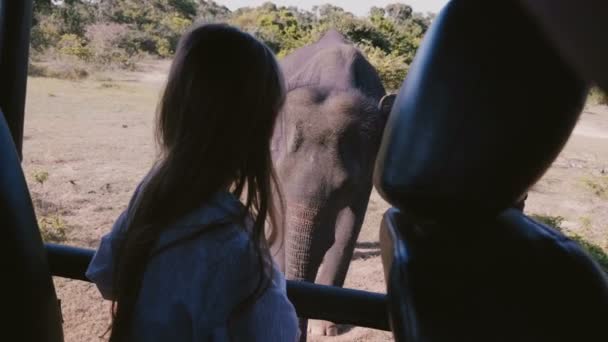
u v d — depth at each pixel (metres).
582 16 0.34
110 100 9.66
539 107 0.73
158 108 0.97
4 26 1.38
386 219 0.98
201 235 0.86
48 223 5.21
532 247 0.85
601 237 3.70
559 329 0.76
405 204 0.81
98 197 6.08
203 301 0.86
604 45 0.33
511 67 0.73
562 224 4.12
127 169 7.04
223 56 0.88
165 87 0.93
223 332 0.87
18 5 1.40
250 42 0.91
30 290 0.96
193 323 0.86
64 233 5.11
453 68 0.77
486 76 0.74
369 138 4.00
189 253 0.86
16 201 0.94
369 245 5.48
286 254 3.98
